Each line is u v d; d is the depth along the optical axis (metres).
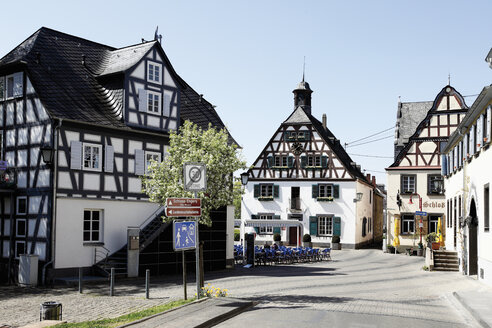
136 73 23.20
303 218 45.06
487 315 11.43
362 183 47.75
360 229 46.25
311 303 13.52
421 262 31.70
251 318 10.95
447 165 30.16
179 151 16.27
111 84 23.41
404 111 44.09
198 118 27.80
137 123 23.11
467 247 22.17
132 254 20.78
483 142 18.59
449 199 29.02
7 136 21.94
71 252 20.22
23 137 21.27
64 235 20.02
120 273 20.48
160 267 21.98
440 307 13.59
